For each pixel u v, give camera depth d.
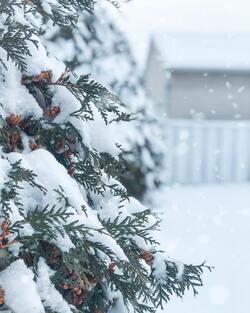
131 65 9.47
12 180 2.74
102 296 3.32
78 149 3.24
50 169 2.99
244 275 8.52
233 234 11.20
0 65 3.00
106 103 3.23
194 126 17.48
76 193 3.01
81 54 7.46
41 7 3.23
